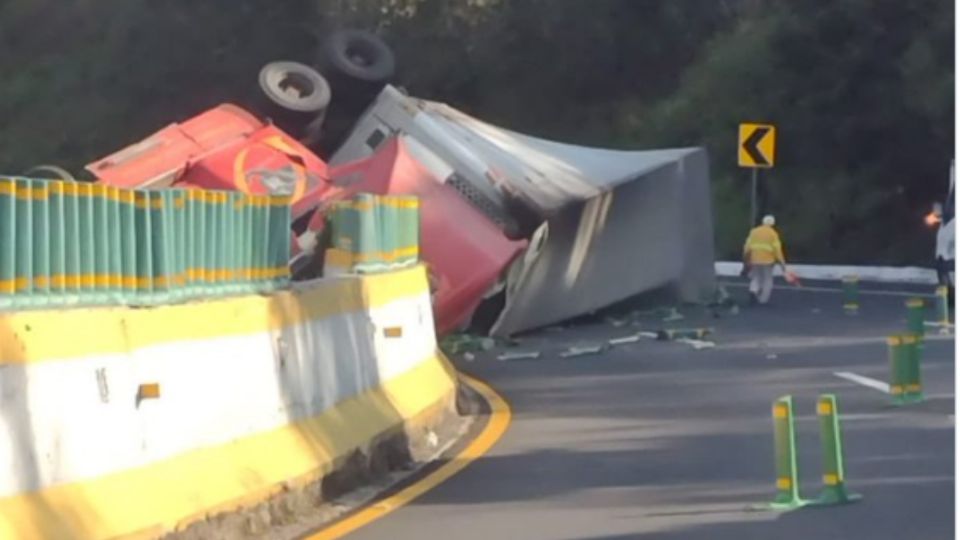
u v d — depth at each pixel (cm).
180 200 1505
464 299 3344
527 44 8000
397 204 2364
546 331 3719
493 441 2067
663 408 2341
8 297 1216
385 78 3994
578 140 7875
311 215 3272
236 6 7800
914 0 6438
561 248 3684
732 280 5525
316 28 7788
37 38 8281
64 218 1292
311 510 1583
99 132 7869
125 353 1277
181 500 1315
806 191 6712
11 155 8019
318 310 1742
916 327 2962
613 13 7962
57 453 1163
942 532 1431
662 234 4075
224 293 1612
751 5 7756
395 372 2050
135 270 1412
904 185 6581
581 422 2222
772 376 2712
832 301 4491
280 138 3462
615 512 1559
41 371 1151
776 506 1564
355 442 1745
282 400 1597
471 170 3606
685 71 7694
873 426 2095
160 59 7819
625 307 4081
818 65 6688
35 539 1100
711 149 7006
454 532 1470
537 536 1447
